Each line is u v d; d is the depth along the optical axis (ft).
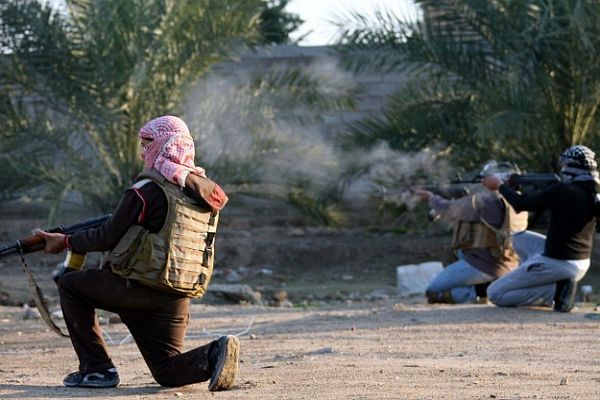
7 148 161.68
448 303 110.01
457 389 58.13
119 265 55.31
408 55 164.76
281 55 189.57
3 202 164.76
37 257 172.76
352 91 174.50
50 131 162.40
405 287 143.54
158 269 55.06
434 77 167.94
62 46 158.20
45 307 59.57
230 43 164.55
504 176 105.19
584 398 55.31
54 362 76.38
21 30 157.38
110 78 158.30
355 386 59.16
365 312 100.78
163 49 160.35
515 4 156.97
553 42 153.79
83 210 180.65
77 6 158.92
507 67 159.12
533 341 81.51
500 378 62.85
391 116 169.48
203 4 161.58
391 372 65.05
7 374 69.87
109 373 59.00
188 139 56.24
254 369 67.62
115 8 157.58
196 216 55.88
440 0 163.94
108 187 165.17
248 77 172.35
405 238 180.45
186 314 58.54
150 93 162.71
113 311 57.77
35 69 159.43
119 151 166.40
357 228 191.01
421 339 83.35
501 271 107.76
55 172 161.07
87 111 161.89
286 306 127.95
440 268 144.36
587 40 145.28
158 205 55.01
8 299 134.92
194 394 56.70
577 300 136.67
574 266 96.22
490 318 93.76
